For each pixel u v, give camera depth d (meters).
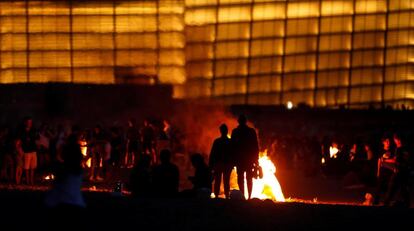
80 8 154.88
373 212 40.53
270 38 161.25
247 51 160.38
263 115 140.25
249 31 160.12
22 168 61.84
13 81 152.25
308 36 162.25
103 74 154.75
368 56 163.62
